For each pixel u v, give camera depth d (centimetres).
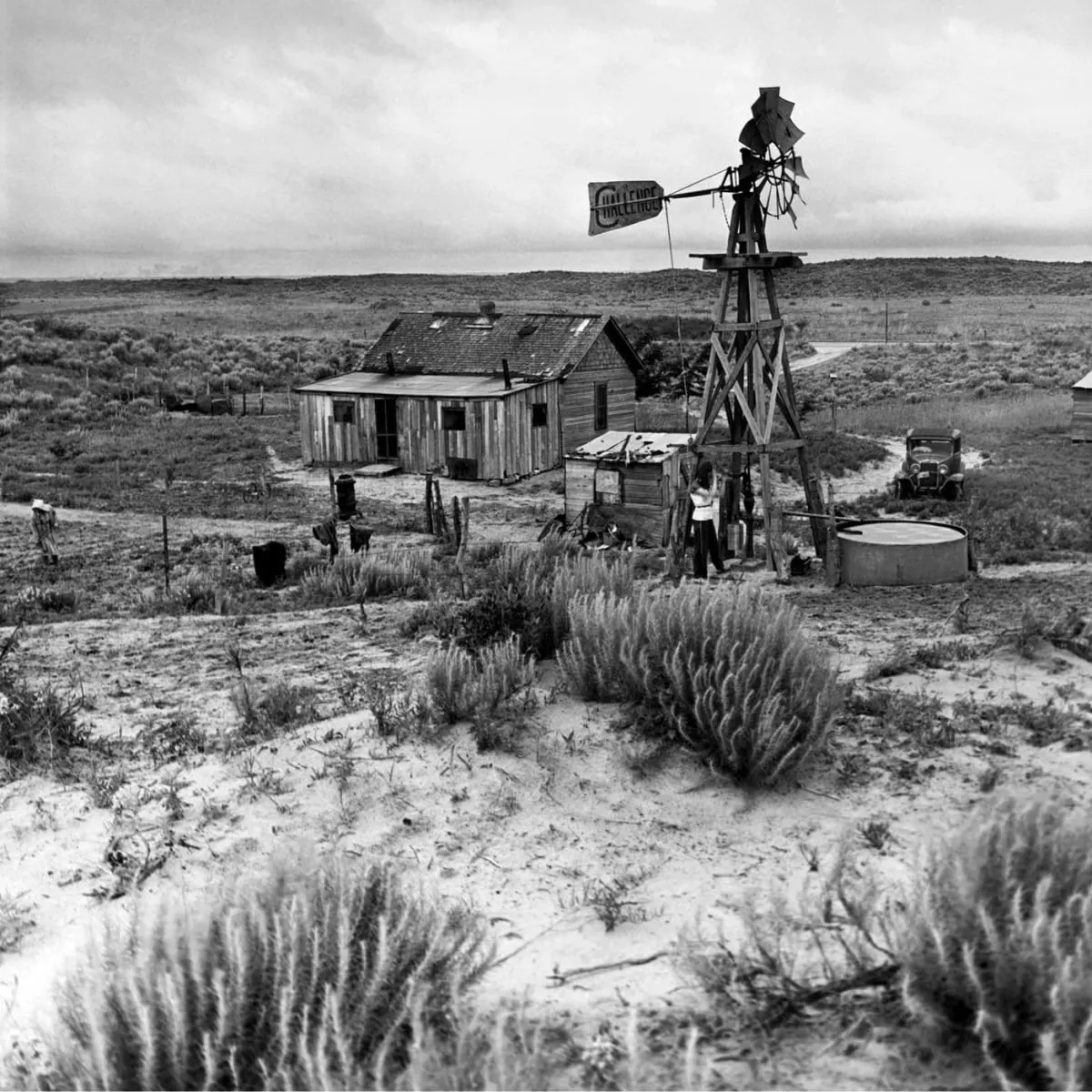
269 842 667
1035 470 3409
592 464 2400
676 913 552
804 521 2614
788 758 694
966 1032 391
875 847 612
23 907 612
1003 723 805
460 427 3797
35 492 3475
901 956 413
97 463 4144
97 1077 373
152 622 1659
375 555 2042
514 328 4247
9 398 5362
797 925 487
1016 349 8044
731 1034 427
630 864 621
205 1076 381
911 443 2977
